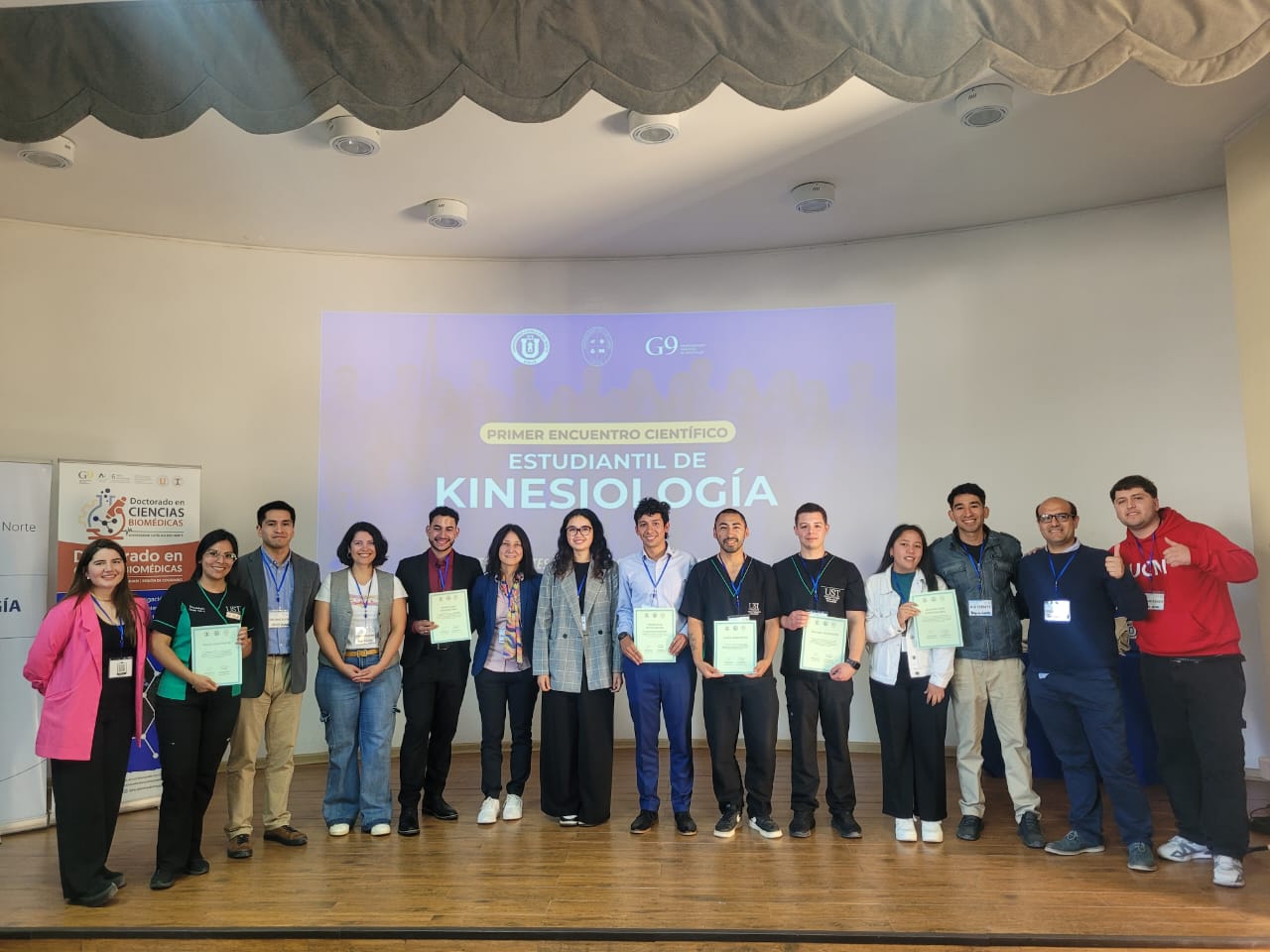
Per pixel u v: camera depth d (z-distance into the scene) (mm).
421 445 5668
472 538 5637
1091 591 3623
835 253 5664
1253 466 4020
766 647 3959
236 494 5398
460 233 5426
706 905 3102
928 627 3789
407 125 2857
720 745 3920
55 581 4398
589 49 2822
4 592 4098
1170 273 4957
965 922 2951
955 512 3914
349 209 5039
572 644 4043
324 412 5594
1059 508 3674
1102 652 3559
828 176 4676
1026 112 4020
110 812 3285
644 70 2814
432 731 4203
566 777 4039
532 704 4238
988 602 3861
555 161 4477
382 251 5711
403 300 5770
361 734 3996
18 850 3832
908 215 5230
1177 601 3426
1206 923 2930
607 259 5852
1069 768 3682
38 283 5125
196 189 4742
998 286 5348
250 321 5527
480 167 4531
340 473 5570
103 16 2930
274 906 3123
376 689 3984
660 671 3996
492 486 5676
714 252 5785
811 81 2783
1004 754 3848
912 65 2770
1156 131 4199
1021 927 2908
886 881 3328
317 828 4066
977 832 3838
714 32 2801
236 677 3508
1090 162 4531
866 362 5555
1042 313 5238
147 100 2914
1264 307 3975
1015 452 5250
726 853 3654
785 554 5543
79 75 2924
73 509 4324
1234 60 2729
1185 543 3389
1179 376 4910
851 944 2848
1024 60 2750
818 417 5590
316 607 3977
